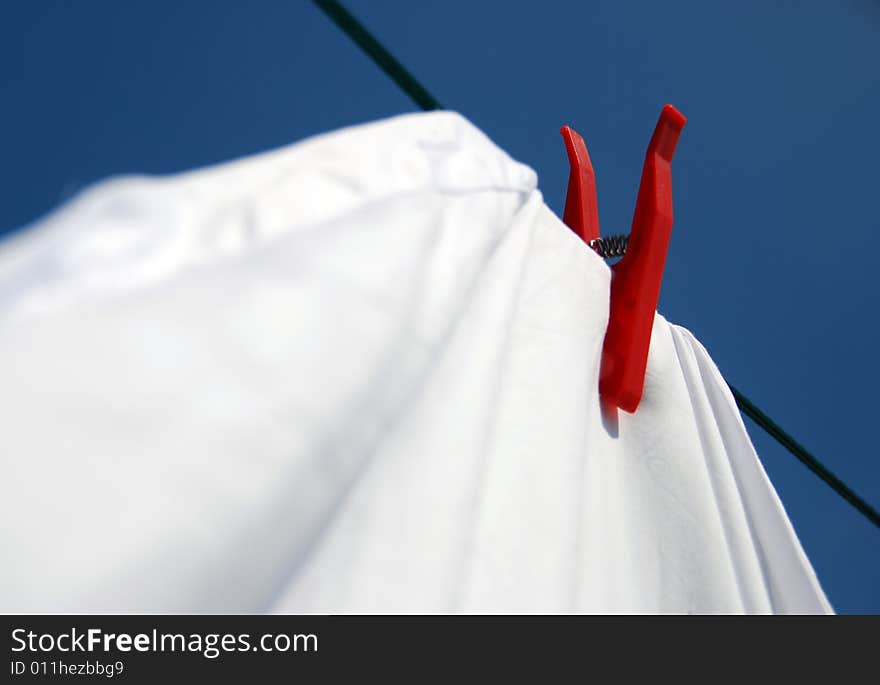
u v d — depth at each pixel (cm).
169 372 10
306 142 16
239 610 11
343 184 15
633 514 34
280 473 11
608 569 30
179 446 10
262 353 11
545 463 25
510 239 24
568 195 40
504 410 25
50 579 9
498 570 22
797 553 40
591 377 31
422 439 18
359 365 13
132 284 10
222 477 10
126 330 10
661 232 35
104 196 10
